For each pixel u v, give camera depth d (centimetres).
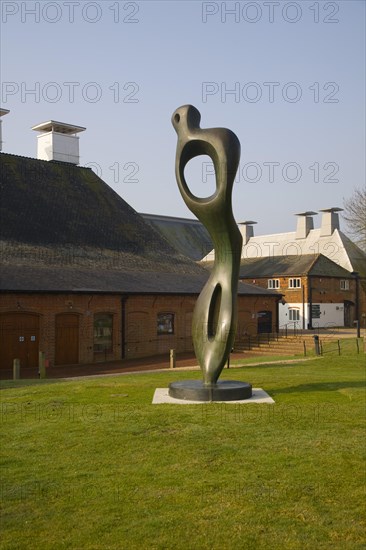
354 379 1608
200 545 586
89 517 647
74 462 827
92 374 2372
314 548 580
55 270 2942
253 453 862
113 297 2925
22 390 1462
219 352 1285
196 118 1314
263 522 635
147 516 650
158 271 3506
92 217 3650
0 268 2720
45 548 579
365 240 5184
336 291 5097
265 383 1508
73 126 4172
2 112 3744
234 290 1297
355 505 680
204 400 1237
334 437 948
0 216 3175
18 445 909
